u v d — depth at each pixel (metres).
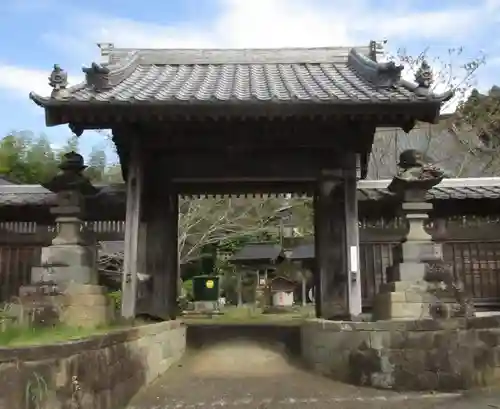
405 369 7.42
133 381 7.02
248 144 9.92
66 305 8.11
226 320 18.12
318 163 10.29
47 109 8.41
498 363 7.85
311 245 28.94
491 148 24.92
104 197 11.28
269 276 29.98
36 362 4.43
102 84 9.06
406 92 8.76
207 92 9.08
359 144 9.91
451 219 11.47
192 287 26.83
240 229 27.06
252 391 7.47
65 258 8.56
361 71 10.56
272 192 12.08
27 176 29.73
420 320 7.58
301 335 10.29
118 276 19.92
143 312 9.77
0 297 11.09
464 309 8.28
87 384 5.38
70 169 9.11
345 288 9.75
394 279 8.82
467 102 25.20
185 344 10.80
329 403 6.80
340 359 8.01
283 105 8.43
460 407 6.56
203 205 24.17
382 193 11.15
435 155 24.73
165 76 10.93
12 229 11.41
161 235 10.31
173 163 10.37
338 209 10.22
